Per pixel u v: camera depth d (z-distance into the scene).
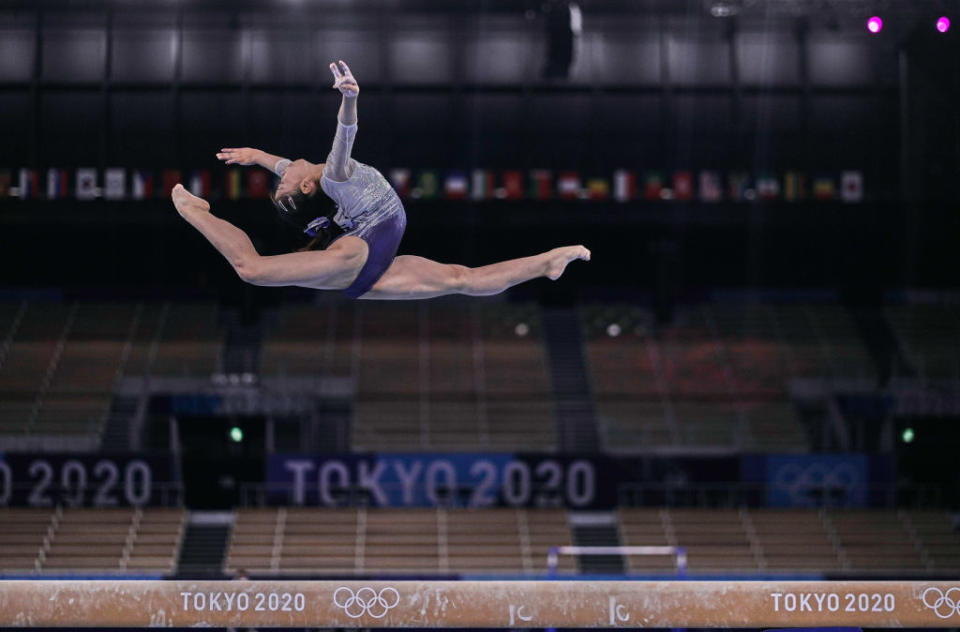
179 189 5.75
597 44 30.05
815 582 9.19
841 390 28.05
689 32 29.86
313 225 5.90
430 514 23.73
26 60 29.12
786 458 24.22
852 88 29.52
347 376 27.88
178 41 29.14
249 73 29.12
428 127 29.92
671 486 23.91
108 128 28.77
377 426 26.27
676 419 26.81
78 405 26.48
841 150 29.53
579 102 29.94
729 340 30.08
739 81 29.58
